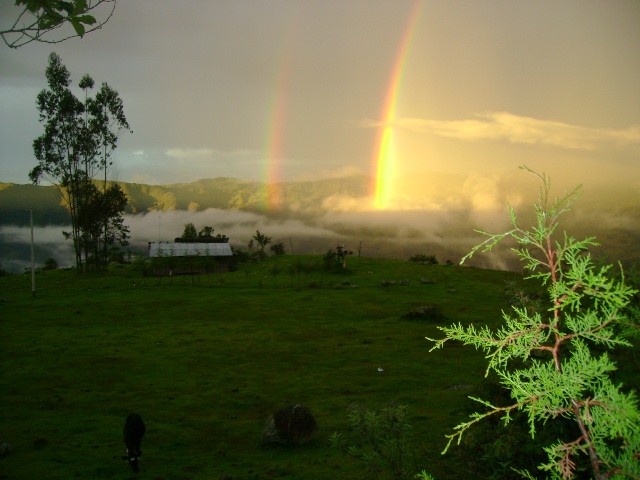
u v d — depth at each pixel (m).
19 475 20.95
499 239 3.69
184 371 41.88
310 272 109.44
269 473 21.14
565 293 3.49
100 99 111.62
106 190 117.88
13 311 70.38
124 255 151.62
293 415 25.33
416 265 121.69
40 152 107.94
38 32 4.46
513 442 7.59
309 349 49.69
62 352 47.81
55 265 143.50
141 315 67.75
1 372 40.91
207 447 25.19
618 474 3.18
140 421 22.25
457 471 9.34
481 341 3.75
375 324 62.12
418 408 28.66
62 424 28.52
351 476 19.30
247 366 43.53
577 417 3.42
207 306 73.19
